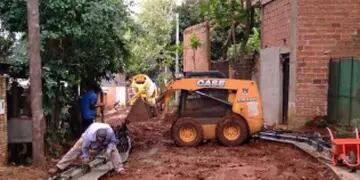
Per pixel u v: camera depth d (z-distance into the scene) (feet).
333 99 61.16
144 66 142.10
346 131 53.42
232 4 90.84
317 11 62.64
